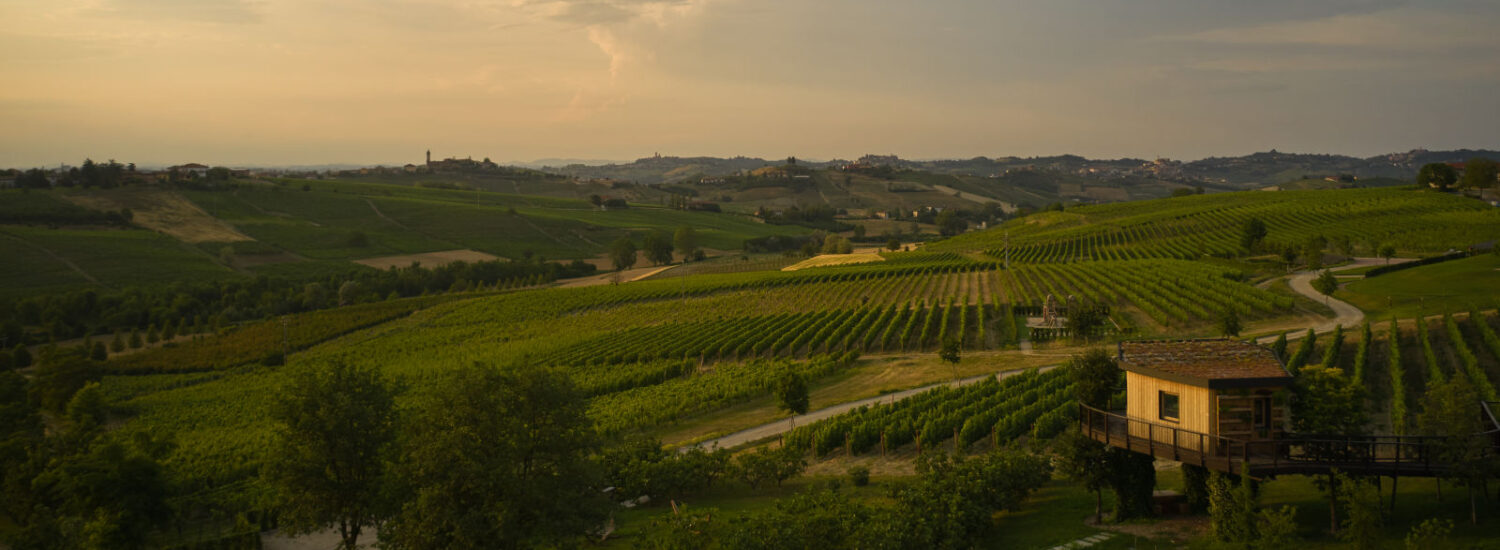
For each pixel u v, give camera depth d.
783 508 30.69
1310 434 27.95
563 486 28.75
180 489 56.44
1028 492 37.25
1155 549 26.41
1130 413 29.38
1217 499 25.69
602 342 110.19
